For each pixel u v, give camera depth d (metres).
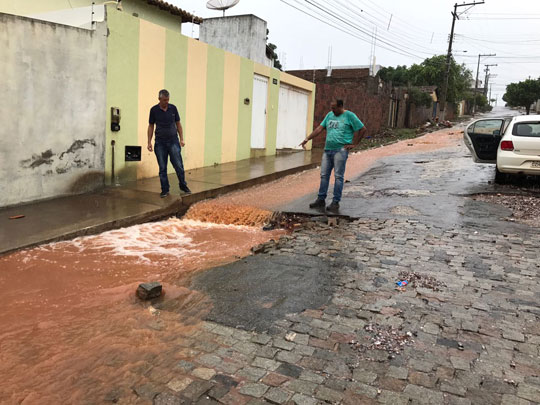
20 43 6.87
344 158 7.74
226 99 12.45
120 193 8.22
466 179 11.06
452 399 2.81
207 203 8.33
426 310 4.04
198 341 3.49
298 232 6.66
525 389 2.91
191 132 11.17
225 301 4.22
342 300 4.25
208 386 2.93
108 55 8.38
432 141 22.41
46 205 7.18
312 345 3.45
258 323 3.79
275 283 4.66
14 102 6.89
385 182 10.79
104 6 8.27
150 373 3.06
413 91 35.22
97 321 3.78
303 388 2.93
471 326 3.74
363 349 3.40
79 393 2.84
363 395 2.86
